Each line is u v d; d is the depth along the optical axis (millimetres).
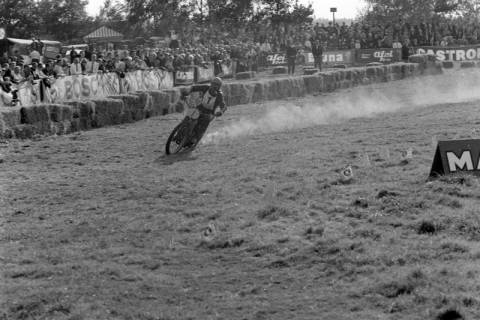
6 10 54750
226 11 51906
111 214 9391
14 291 6715
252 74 36500
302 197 9445
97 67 24625
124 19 54219
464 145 9812
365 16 62812
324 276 6723
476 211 8117
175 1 52125
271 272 6957
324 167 11281
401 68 35594
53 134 17266
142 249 7887
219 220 8750
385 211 8477
